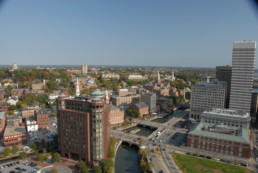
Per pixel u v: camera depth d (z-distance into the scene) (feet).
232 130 627.87
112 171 482.69
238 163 516.73
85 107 499.92
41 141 602.03
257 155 570.46
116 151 614.34
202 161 528.22
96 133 488.85
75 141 516.73
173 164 511.81
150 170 477.36
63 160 525.34
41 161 510.17
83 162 476.95
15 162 510.58
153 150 601.62
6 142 596.70
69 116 517.55
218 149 577.84
